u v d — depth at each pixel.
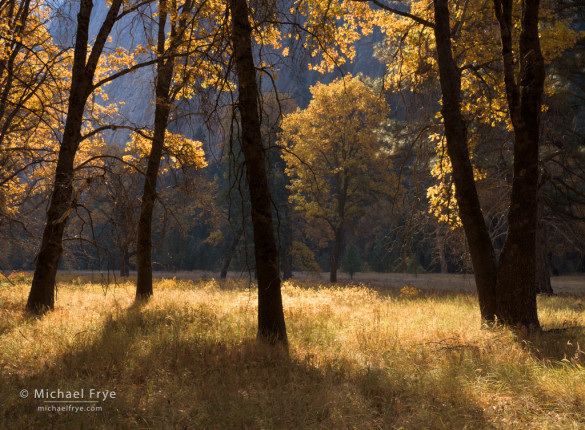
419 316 10.43
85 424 4.10
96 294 15.57
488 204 19.95
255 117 7.52
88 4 11.45
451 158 9.34
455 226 12.24
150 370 5.61
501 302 8.47
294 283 27.03
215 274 48.38
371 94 28.98
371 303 14.16
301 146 30.38
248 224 37.09
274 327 7.25
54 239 10.86
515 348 6.66
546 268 24.14
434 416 4.28
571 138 17.78
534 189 8.38
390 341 7.34
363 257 63.16
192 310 10.66
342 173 31.19
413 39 11.33
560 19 14.30
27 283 21.02
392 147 21.94
